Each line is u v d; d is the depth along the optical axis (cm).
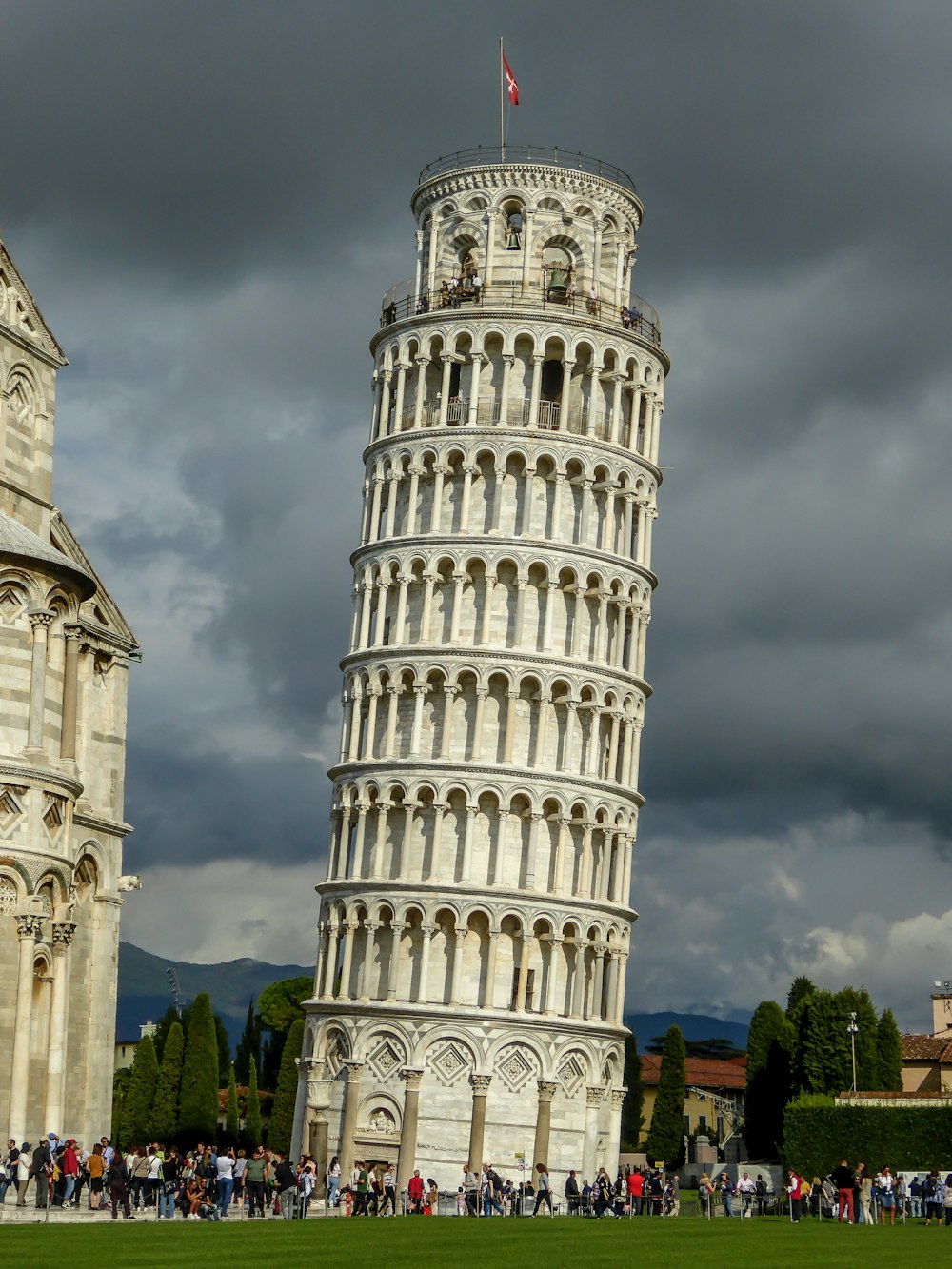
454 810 11700
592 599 12156
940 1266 5384
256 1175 7969
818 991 14612
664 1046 16300
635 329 12662
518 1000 11419
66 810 7250
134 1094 15712
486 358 12275
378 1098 11431
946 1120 12225
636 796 12131
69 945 7212
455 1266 4903
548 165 12600
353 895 11750
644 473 12481
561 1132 11444
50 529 8175
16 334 8062
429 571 12006
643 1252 5691
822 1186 9581
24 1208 6681
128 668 8362
